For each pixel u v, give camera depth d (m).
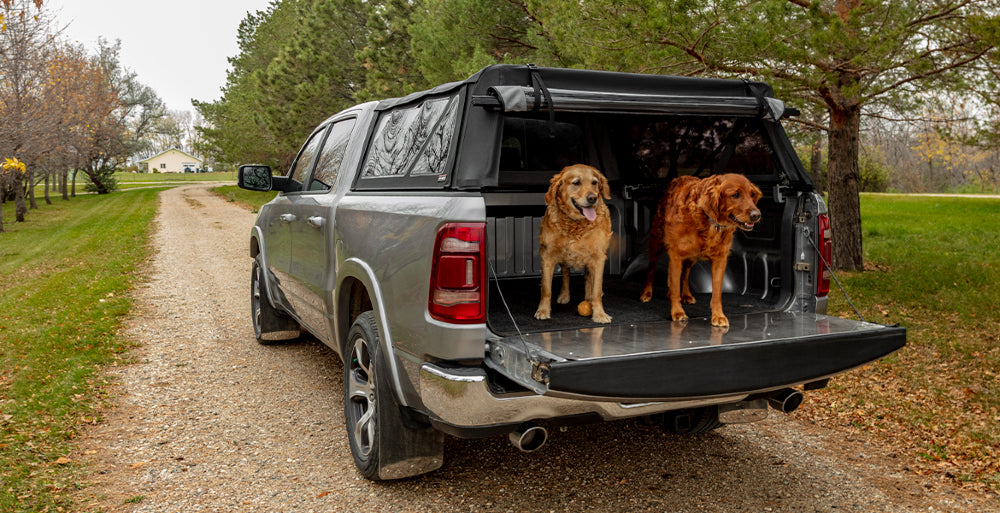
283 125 26.98
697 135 4.17
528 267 4.66
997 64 7.21
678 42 7.28
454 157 2.89
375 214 3.42
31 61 14.68
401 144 3.64
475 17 14.33
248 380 5.34
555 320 3.44
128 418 4.55
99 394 5.03
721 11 6.92
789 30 7.05
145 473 3.67
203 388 5.16
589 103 3.04
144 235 19.27
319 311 4.34
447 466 3.72
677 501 3.32
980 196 32.88
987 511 3.25
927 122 10.13
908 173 48.97
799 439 4.21
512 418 2.66
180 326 7.41
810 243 3.49
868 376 5.50
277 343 6.47
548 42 11.27
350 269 3.57
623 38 7.38
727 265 4.10
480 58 12.88
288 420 4.46
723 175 3.25
